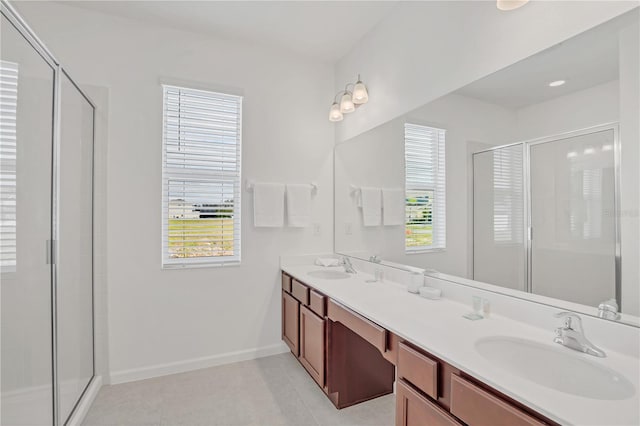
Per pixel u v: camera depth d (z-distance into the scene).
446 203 1.78
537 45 1.32
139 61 2.36
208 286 2.56
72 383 1.88
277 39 2.63
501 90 1.47
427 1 1.92
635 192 1.04
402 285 2.10
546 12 1.29
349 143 2.78
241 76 2.67
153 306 2.40
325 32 2.53
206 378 2.36
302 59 2.91
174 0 2.14
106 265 2.26
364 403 2.05
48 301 1.58
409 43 2.07
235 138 2.70
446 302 1.70
